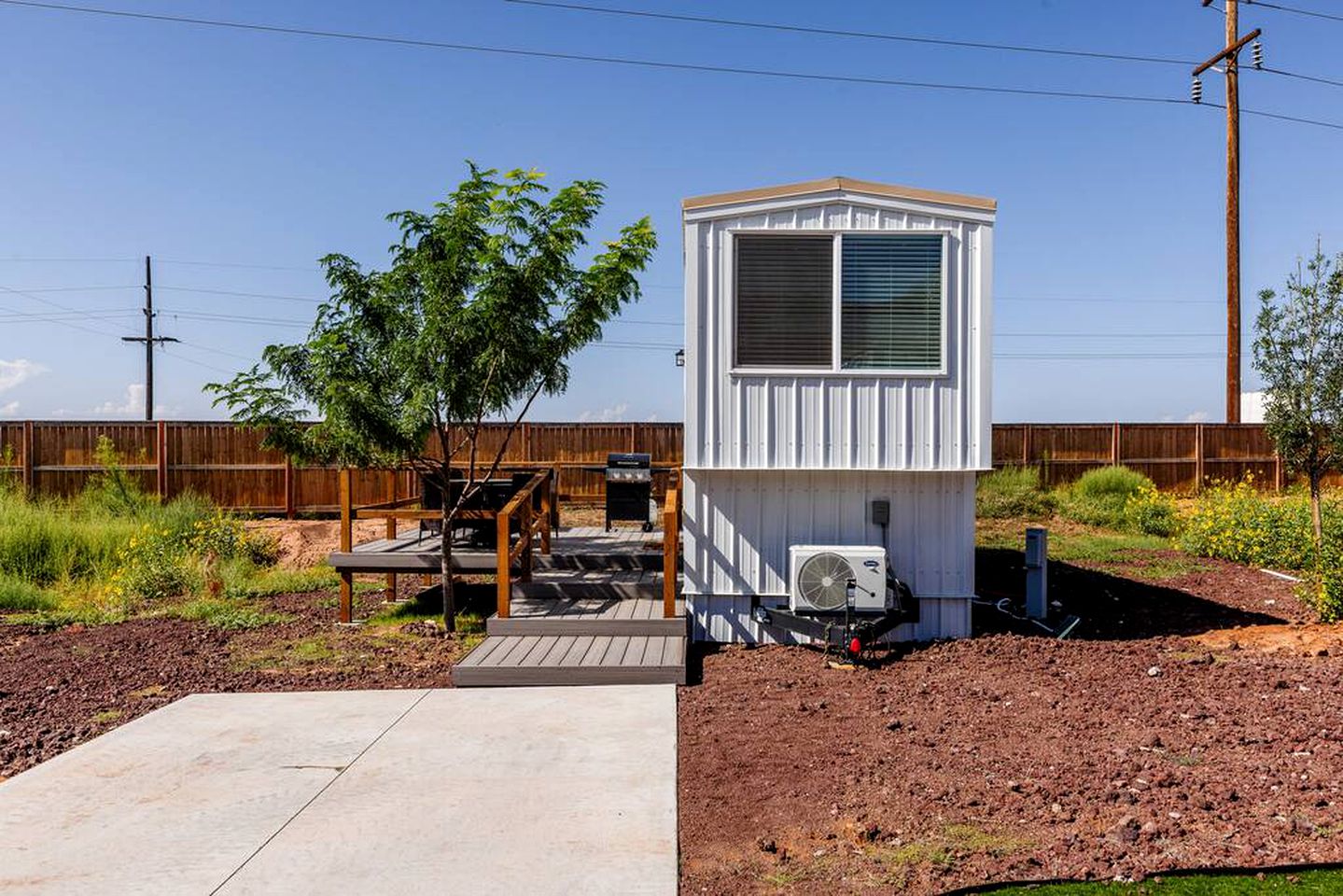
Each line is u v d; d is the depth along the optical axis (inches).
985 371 285.4
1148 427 761.6
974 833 141.7
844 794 159.6
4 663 274.7
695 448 286.5
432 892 124.1
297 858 135.1
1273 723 190.9
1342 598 300.7
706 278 285.9
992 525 579.2
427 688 242.8
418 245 292.5
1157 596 360.2
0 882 127.6
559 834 143.4
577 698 226.8
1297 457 398.0
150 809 154.5
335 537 536.1
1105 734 188.4
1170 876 125.3
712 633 297.7
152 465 650.2
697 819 151.3
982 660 261.6
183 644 298.5
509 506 295.7
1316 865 126.6
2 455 635.5
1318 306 382.3
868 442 285.7
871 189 283.3
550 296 299.9
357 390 278.5
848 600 265.9
